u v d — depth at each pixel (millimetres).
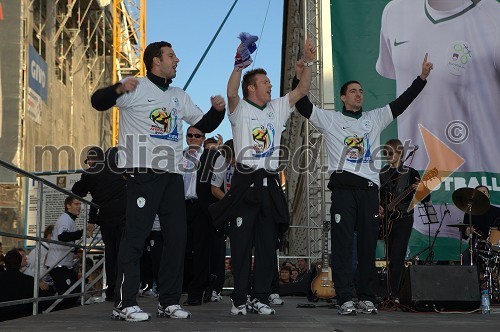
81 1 30031
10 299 6414
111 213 7273
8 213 19766
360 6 9094
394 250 6797
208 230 6559
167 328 3621
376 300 6422
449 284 5766
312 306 6934
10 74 20594
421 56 9008
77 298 7848
